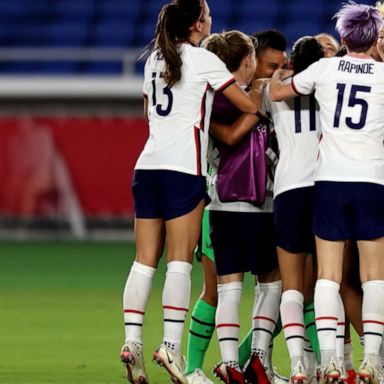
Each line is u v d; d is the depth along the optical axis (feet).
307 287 82.89
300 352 76.33
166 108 78.48
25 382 85.76
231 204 80.94
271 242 81.35
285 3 286.05
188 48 78.69
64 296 146.41
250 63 82.17
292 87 77.15
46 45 281.95
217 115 81.10
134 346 76.84
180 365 77.10
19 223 241.35
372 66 76.13
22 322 121.60
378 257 75.82
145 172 78.69
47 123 237.86
